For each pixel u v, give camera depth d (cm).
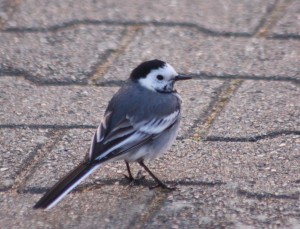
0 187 1042
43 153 1117
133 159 1028
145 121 1019
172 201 1002
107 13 1505
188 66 1330
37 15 1505
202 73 1309
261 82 1277
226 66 1326
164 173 1065
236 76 1298
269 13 1484
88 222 963
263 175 1041
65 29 1458
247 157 1086
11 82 1305
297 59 1338
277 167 1058
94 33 1441
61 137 1155
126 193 1025
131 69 1330
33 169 1080
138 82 1061
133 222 963
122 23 1470
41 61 1362
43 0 1559
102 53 1381
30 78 1317
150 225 955
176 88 1269
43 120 1198
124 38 1424
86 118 1202
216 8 1507
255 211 970
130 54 1375
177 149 1117
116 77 1310
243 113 1193
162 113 1033
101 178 1059
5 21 1490
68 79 1311
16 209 995
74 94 1267
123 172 1075
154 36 1426
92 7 1527
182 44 1398
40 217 975
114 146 988
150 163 1089
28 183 1049
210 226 946
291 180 1027
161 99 1044
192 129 1164
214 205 987
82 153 1116
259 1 1523
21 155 1111
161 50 1383
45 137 1155
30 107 1234
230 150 1106
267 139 1127
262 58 1345
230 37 1413
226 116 1189
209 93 1253
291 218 952
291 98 1226
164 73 1060
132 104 1026
